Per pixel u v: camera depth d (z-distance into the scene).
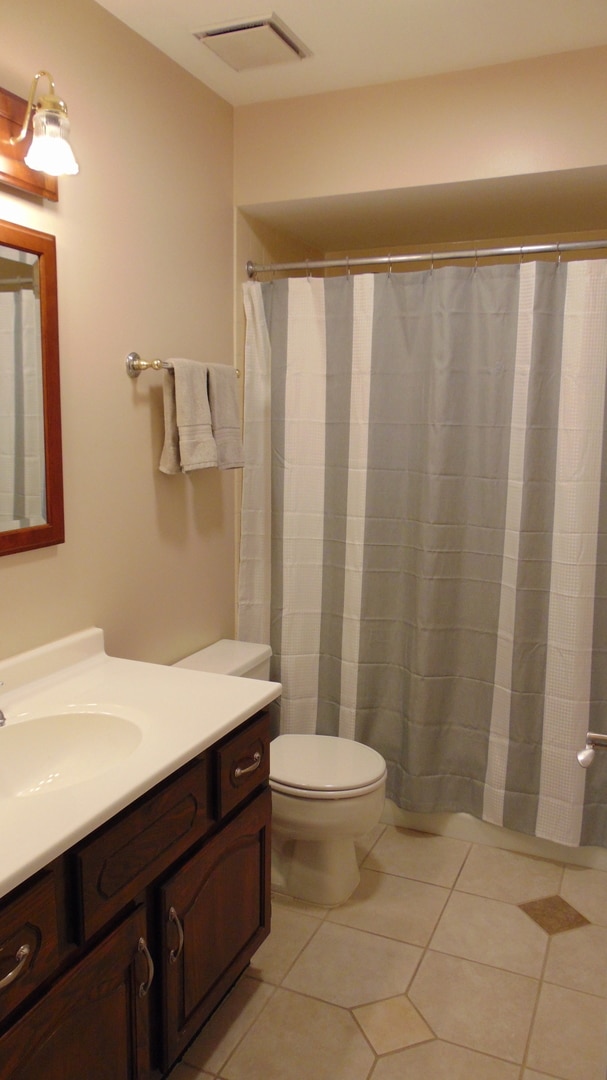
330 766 2.22
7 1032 1.07
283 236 2.84
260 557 2.63
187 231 2.23
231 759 1.62
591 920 2.16
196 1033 1.68
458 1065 1.66
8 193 1.58
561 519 2.29
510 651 2.39
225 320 2.47
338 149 2.36
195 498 2.35
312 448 2.57
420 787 2.54
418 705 2.49
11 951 1.07
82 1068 1.24
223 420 2.19
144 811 1.34
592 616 2.31
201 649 2.45
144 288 2.04
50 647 1.76
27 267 1.62
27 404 1.66
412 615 2.51
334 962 1.98
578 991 1.88
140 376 2.04
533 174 2.17
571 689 2.34
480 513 2.41
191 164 2.23
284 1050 1.70
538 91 2.12
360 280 2.42
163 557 2.21
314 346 2.52
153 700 1.66
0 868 1.03
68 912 1.19
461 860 2.46
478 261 2.96
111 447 1.95
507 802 2.46
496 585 2.42
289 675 2.68
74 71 1.74
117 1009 1.31
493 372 2.32
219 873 1.61
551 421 2.29
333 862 2.20
